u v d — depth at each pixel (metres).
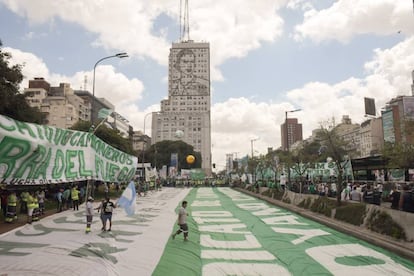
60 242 12.55
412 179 25.52
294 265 10.76
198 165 116.06
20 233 14.52
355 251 12.27
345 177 28.88
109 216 15.48
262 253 12.34
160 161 105.00
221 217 22.33
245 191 50.88
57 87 105.75
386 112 67.62
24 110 26.08
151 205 30.08
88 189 22.28
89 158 20.52
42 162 15.85
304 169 35.97
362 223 15.73
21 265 9.42
